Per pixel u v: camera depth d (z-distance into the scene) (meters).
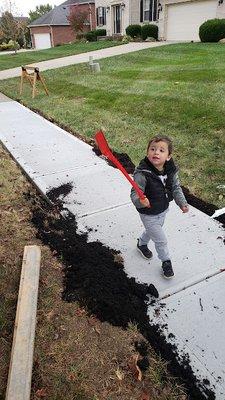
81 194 4.35
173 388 2.08
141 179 2.57
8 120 7.98
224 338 2.38
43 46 46.75
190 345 2.34
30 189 4.59
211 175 4.59
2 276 2.93
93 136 6.45
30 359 2.11
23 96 10.66
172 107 7.33
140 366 2.19
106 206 4.06
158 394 2.05
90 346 2.32
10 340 2.36
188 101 7.48
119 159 5.31
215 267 3.01
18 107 9.37
